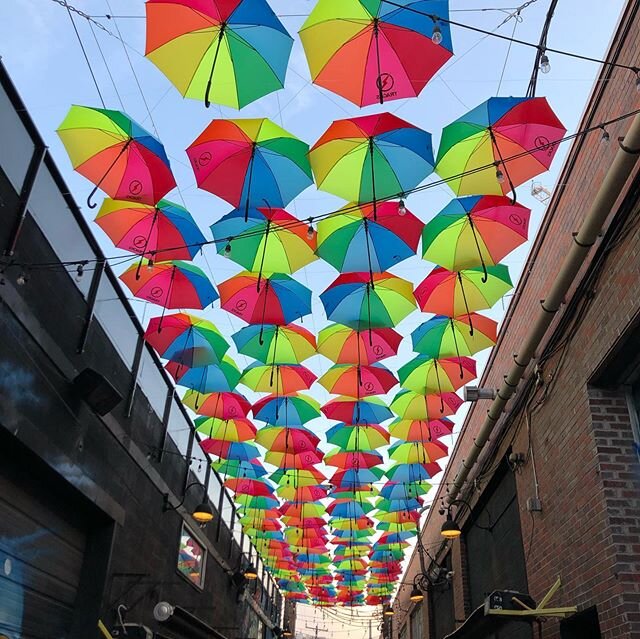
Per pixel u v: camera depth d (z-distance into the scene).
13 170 5.42
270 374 9.29
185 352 8.63
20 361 5.51
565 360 6.34
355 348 8.32
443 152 5.20
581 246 5.31
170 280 7.36
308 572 23.30
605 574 5.20
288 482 13.34
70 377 6.55
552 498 6.65
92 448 7.09
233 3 4.55
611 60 5.36
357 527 16.38
